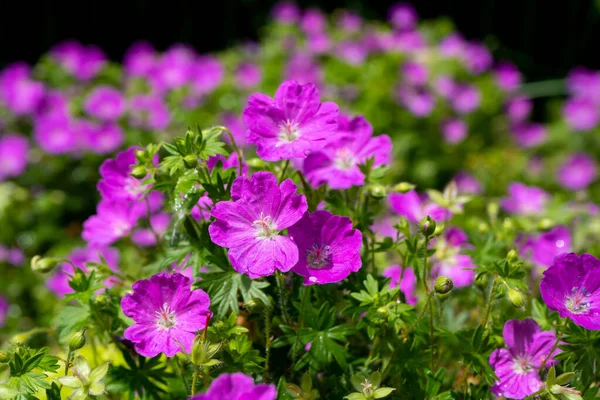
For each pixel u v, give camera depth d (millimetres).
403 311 561
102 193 607
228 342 549
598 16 2223
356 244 553
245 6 2250
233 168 575
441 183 1534
